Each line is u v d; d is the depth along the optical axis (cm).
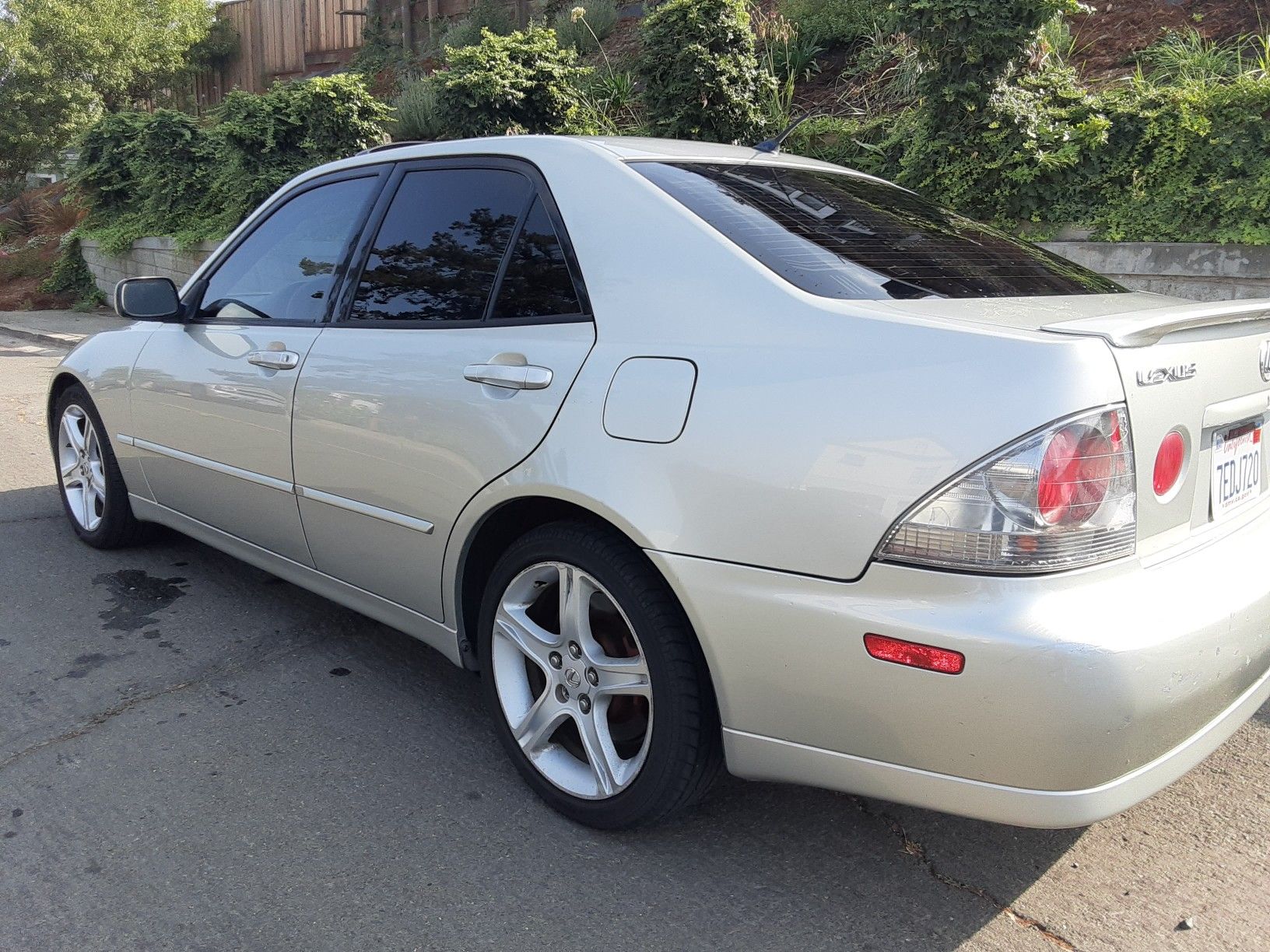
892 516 196
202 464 371
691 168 279
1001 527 188
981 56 641
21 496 545
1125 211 607
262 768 288
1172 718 196
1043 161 618
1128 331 195
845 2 986
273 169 1159
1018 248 300
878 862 251
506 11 1453
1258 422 243
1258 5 779
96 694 329
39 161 1977
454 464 271
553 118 962
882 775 207
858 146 755
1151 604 195
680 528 223
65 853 248
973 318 212
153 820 262
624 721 263
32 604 401
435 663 359
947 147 659
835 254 246
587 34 1244
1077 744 186
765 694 217
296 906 230
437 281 296
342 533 316
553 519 276
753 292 230
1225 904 236
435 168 312
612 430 237
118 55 1936
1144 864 250
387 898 233
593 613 257
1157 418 202
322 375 312
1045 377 190
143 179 1359
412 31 1672
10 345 1182
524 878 242
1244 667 213
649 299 244
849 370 208
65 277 1535
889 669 197
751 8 1069
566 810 263
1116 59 794
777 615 210
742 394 218
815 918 230
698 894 237
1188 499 214
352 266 323
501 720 278
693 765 237
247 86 2002
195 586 425
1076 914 232
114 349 421
